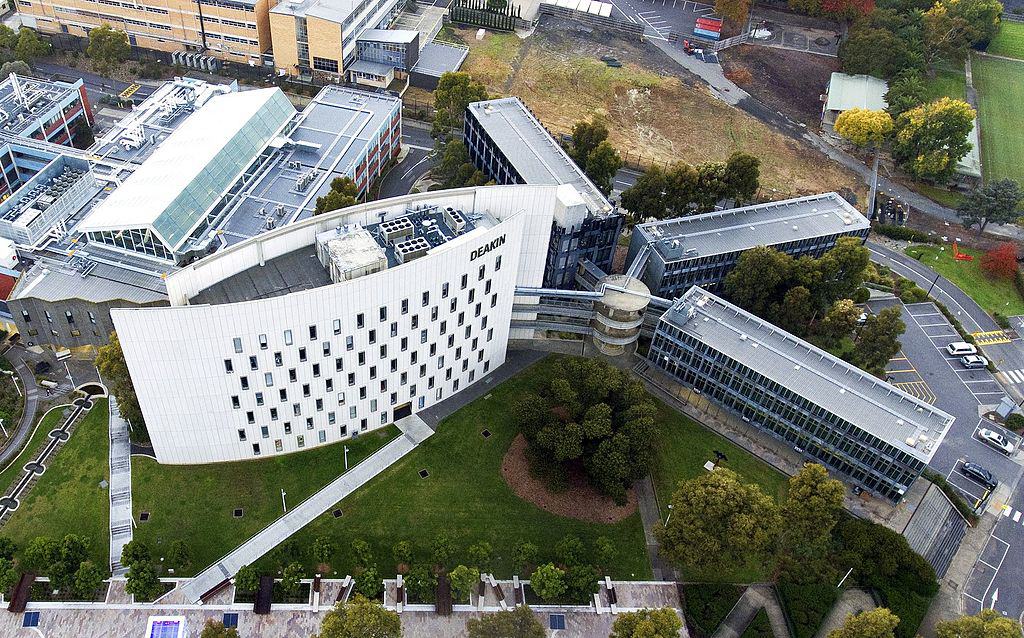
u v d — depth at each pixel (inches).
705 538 4200.3
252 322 4131.4
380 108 7628.0
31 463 4756.4
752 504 4259.4
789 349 5295.3
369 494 4763.8
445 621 4229.8
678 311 5497.1
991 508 5068.9
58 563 4069.9
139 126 6638.8
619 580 4488.2
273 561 4392.2
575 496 4845.0
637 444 4724.4
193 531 4483.3
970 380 5979.3
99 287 5285.4
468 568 4284.0
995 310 6707.7
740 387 5251.0
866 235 6540.4
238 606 4188.0
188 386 4330.7
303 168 6638.8
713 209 6870.1
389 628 3809.1
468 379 5497.1
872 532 4643.2
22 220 5689.0
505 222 4739.2
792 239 6269.7
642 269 6117.1
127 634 4037.9
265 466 4862.2
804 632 4222.4
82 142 7667.3
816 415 4926.2
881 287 6752.0
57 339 5438.0
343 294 4242.1
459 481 4886.8
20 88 7170.3
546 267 6190.9
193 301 4352.9
